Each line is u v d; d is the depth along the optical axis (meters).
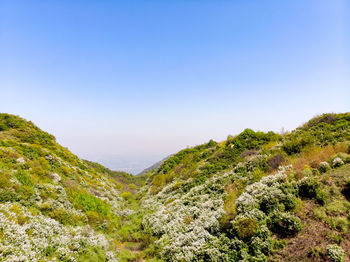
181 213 12.17
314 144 12.98
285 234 6.49
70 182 17.17
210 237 7.91
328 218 6.31
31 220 8.29
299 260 5.38
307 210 6.93
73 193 14.66
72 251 7.99
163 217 12.68
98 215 13.20
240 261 6.03
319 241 5.71
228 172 15.40
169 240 9.57
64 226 9.78
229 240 7.18
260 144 21.28
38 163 16.34
